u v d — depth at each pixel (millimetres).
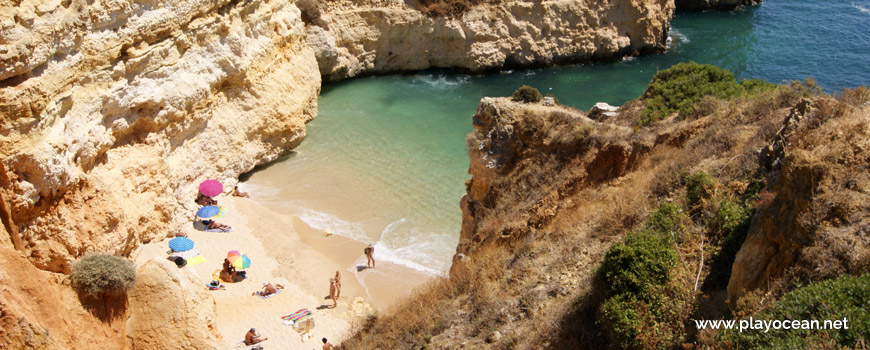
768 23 67062
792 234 12125
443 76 60656
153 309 19844
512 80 59219
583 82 58031
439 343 16969
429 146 45875
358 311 28984
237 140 40656
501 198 24359
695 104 24297
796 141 15258
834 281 10812
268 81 43531
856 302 10297
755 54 58875
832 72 52562
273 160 44250
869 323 9758
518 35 61438
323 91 56312
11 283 18781
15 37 23969
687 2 74312
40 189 24969
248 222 36625
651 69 60156
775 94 20875
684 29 68062
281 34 45469
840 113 14938
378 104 53562
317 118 50688
